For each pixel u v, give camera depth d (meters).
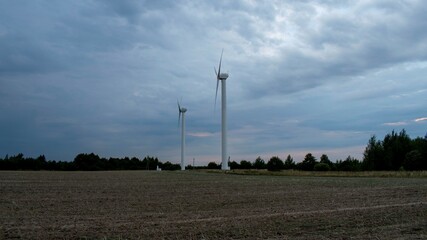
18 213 19.20
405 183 42.00
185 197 27.75
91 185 39.50
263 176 65.12
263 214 19.08
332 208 21.30
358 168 97.69
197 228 14.93
